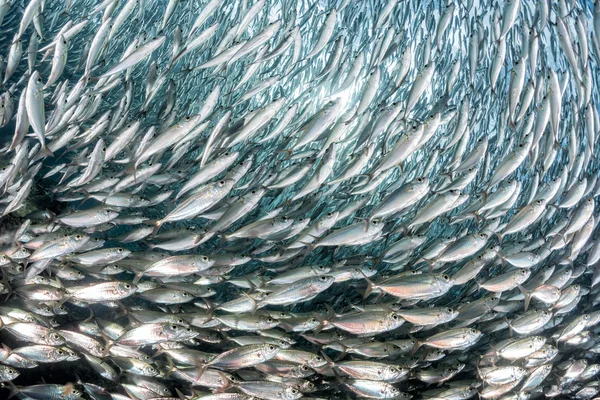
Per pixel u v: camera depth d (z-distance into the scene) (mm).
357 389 1153
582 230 1471
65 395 1005
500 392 1338
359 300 1507
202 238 1085
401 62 1252
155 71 1259
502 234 1312
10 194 1112
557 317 1585
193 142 1341
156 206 1587
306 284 1113
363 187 1225
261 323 1139
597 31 1313
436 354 1326
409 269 1447
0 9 1122
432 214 1225
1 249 1070
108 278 1191
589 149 1450
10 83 1602
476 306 1349
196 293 1193
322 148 1280
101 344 1031
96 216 1109
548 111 1256
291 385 1078
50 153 1027
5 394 1104
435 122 1189
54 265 1119
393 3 1259
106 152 1090
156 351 1203
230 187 1083
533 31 1310
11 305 1098
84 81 1096
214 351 1365
